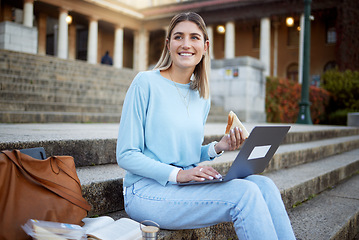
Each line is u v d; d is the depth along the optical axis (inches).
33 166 66.3
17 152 64.1
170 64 86.5
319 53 984.9
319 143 247.9
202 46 83.5
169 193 74.9
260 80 476.4
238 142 83.9
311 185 148.3
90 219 76.3
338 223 112.8
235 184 70.8
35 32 547.2
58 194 67.5
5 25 512.4
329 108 669.3
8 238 57.8
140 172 75.5
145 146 82.3
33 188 65.0
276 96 528.1
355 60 819.4
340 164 197.0
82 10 889.5
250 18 964.6
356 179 194.7
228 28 982.4
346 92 654.5
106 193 90.2
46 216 63.1
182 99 84.7
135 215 79.7
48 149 102.9
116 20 994.1
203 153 92.7
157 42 1074.1
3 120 215.8
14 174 63.0
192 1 1000.9
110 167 114.1
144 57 1068.5
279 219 71.9
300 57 932.0
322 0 872.3
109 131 163.9
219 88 461.7
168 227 76.9
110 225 70.6
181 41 81.8
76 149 111.0
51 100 296.0
